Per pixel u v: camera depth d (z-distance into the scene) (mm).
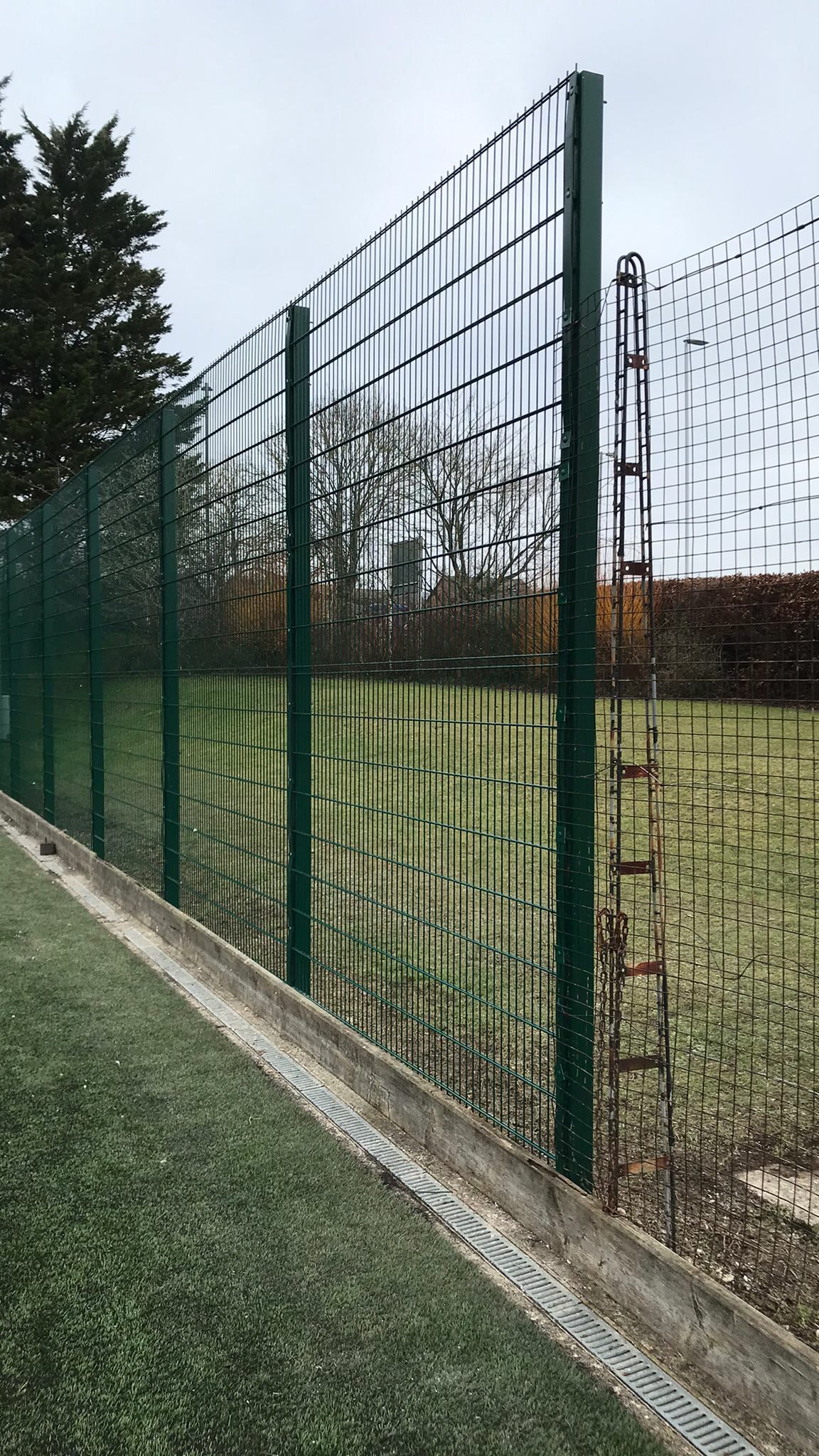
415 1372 1923
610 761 2182
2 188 26672
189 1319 2086
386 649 3137
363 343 3246
